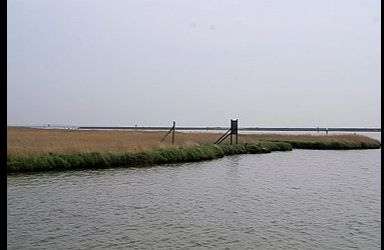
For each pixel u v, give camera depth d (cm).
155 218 1783
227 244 1430
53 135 5244
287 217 1844
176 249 1363
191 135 6669
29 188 2394
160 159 3803
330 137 7694
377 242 1477
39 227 1595
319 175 3281
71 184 2562
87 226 1627
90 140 4297
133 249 1354
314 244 1447
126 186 2561
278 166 3891
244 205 2089
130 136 5566
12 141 3819
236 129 5600
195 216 1834
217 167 3684
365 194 2434
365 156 5250
